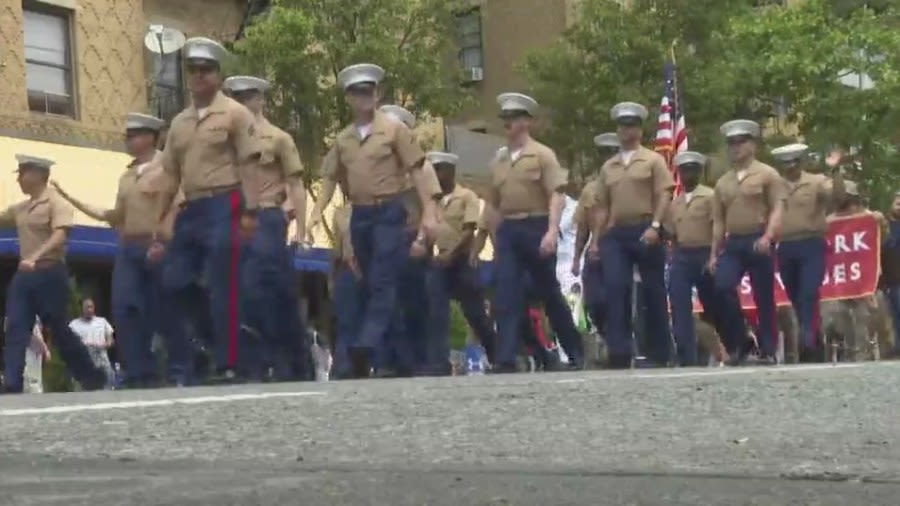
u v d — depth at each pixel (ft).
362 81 41.29
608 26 109.09
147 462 15.30
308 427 18.76
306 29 86.22
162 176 40.32
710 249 52.95
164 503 12.03
